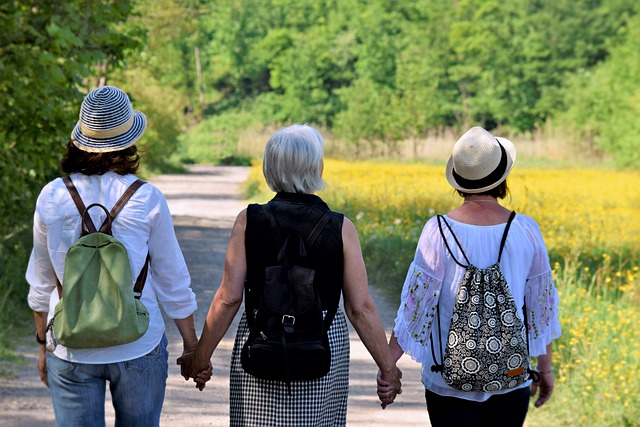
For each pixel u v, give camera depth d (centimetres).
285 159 979
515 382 968
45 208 945
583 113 15450
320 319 956
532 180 9131
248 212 984
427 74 18312
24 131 3056
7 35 2861
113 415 1617
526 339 981
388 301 2900
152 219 952
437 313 997
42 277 966
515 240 991
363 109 17200
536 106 19812
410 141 17425
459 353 962
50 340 939
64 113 3070
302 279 952
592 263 3528
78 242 922
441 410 1003
